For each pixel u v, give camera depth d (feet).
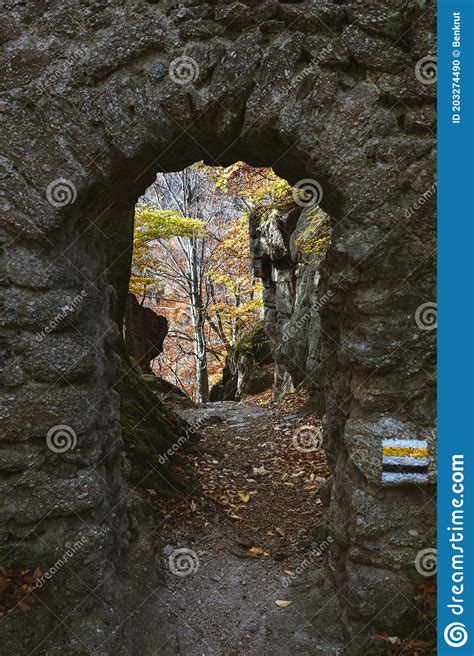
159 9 8.98
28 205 9.09
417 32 8.75
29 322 9.14
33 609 8.85
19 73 9.07
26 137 9.09
